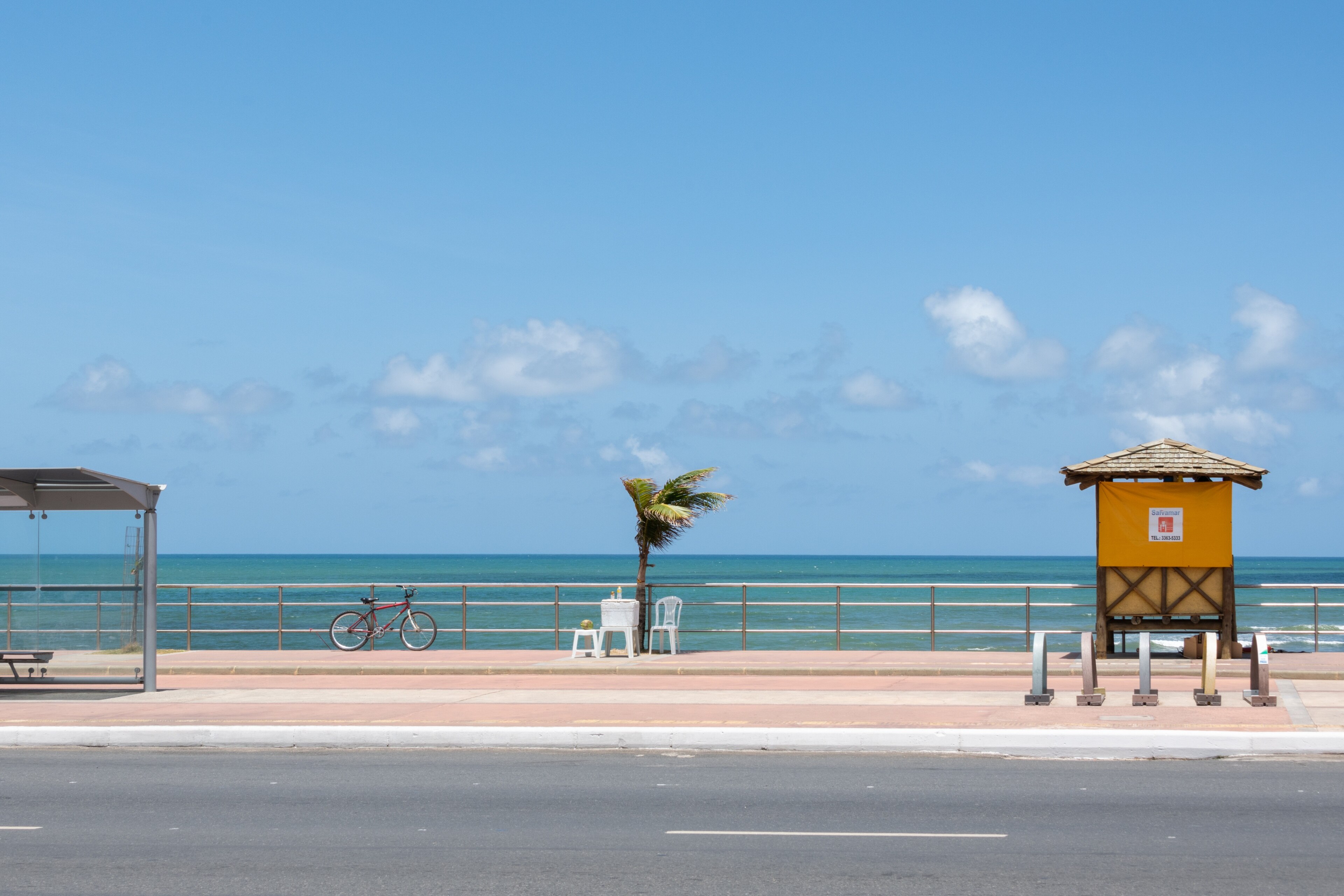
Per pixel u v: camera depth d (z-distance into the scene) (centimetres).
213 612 6003
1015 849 754
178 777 1031
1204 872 698
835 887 666
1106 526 1911
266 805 906
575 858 736
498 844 774
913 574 15975
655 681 1733
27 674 1653
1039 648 1427
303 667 1861
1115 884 670
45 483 1598
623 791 955
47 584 1612
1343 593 8875
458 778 1017
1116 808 882
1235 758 1109
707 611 6631
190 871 706
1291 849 753
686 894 652
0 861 731
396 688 1656
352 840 786
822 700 1481
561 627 4775
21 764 1105
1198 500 1892
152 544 1608
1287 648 3328
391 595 8556
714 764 1086
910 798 922
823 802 909
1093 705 1409
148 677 1599
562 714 1348
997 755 1134
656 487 2070
